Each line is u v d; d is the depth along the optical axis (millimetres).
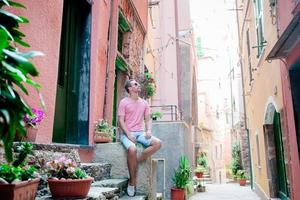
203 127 27641
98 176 4590
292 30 4031
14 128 1339
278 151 8586
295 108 5258
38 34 3936
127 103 5023
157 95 13766
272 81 7391
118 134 7680
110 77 6621
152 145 4754
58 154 3629
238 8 14781
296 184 5441
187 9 17406
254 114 11922
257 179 12234
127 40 8992
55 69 4383
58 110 5090
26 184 2352
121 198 4348
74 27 5773
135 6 9445
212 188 16500
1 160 2645
